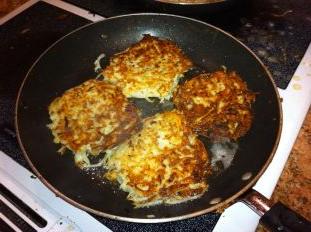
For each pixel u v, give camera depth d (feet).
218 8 1.08
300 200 0.76
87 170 0.89
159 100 1.04
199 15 1.12
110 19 1.12
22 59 1.11
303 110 0.92
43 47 1.15
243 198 0.73
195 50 1.12
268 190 0.78
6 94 1.01
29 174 0.84
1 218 0.77
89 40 1.13
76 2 1.29
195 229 0.74
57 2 1.30
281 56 1.06
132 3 1.25
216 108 0.97
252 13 1.20
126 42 1.16
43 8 1.29
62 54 1.08
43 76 1.02
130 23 1.14
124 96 1.03
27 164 0.86
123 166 0.88
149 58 1.11
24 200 0.80
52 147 0.92
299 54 1.06
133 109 1.01
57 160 0.90
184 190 0.83
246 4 1.22
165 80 1.06
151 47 1.13
